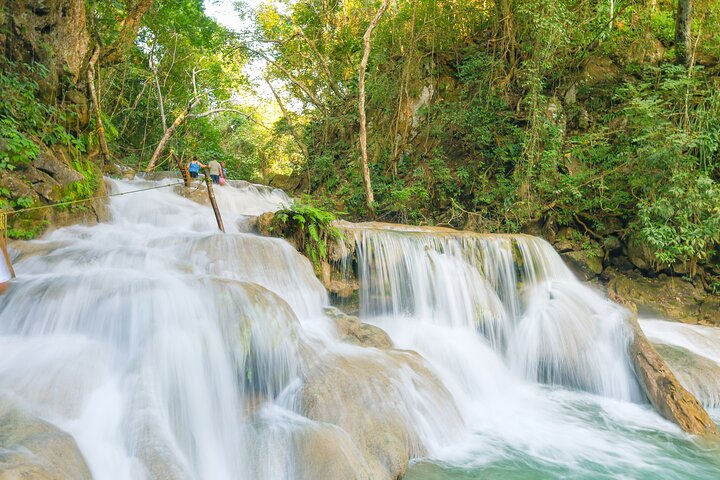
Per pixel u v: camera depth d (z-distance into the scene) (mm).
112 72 19562
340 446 4102
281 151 25500
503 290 9320
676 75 12055
